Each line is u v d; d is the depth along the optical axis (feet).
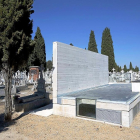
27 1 21.45
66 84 27.40
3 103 35.24
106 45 103.55
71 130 18.26
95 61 40.14
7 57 19.71
